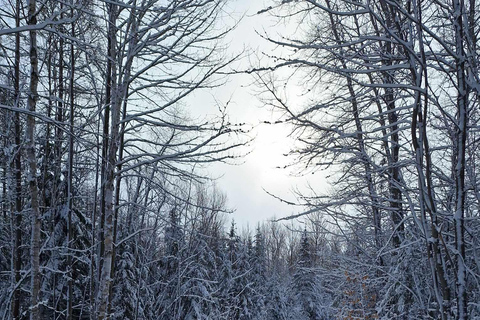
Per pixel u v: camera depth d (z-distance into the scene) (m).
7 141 8.97
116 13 7.05
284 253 47.19
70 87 8.40
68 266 9.72
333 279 11.09
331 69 4.19
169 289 14.76
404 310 7.46
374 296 9.65
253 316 27.75
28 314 11.09
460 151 3.43
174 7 6.79
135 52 7.11
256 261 31.47
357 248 9.09
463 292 3.18
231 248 27.95
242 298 26.78
